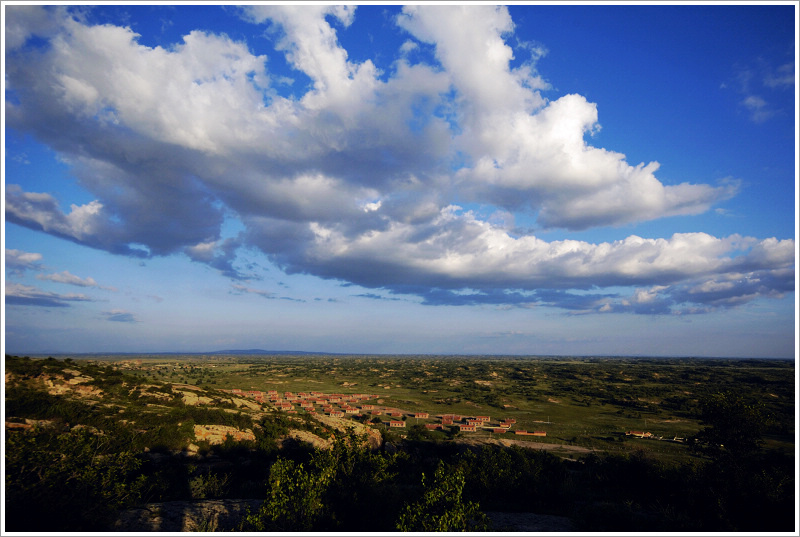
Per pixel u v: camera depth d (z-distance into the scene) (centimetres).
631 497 1614
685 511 1294
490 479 1728
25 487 894
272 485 948
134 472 1683
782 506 1205
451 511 911
